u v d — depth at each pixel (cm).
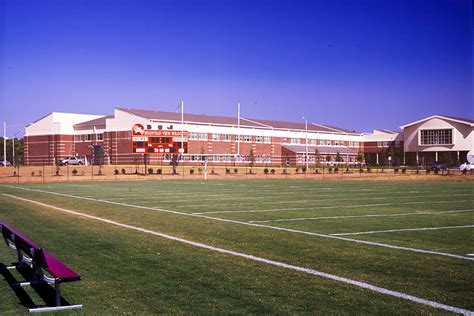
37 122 9819
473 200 2472
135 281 826
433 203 2298
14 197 2847
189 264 946
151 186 4141
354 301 698
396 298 710
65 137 9562
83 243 1198
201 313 656
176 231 1383
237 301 707
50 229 1452
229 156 9225
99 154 7606
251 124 9931
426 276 837
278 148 10150
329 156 10162
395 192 3162
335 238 1246
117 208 2100
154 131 6081
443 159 8906
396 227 1452
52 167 6894
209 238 1253
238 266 925
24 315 671
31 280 864
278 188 3744
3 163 8638
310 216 1756
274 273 868
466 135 8912
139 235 1314
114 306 695
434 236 1277
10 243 998
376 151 11244
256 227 1462
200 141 8769
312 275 850
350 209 2016
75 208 2117
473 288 761
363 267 909
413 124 9525
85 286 801
